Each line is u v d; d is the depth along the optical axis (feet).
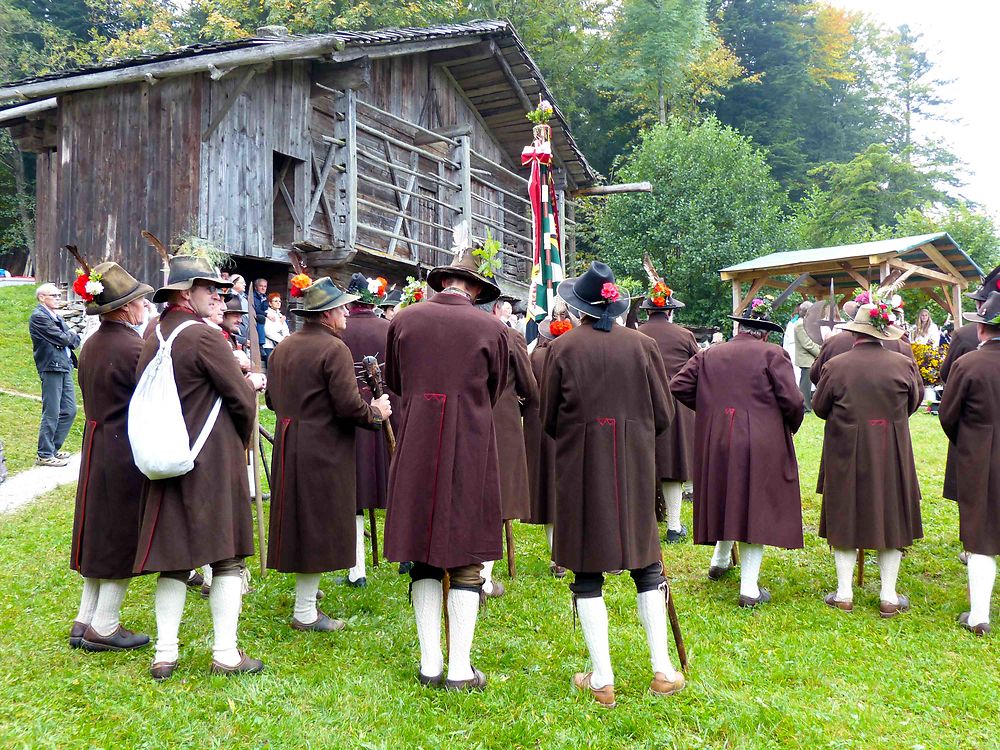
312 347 13.89
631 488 11.98
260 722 10.58
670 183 68.39
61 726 10.30
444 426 11.73
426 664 12.12
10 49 104.68
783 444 16.57
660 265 68.28
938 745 11.04
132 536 12.66
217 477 11.85
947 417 16.56
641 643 14.01
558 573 17.83
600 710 11.49
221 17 82.69
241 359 16.28
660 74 102.27
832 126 137.69
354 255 40.81
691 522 22.33
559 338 12.61
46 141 45.57
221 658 12.07
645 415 12.26
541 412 12.73
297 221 40.98
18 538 18.99
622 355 12.18
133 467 12.69
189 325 12.02
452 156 51.01
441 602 12.21
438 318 12.09
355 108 41.27
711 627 15.17
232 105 37.01
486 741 10.48
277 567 13.82
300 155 40.98
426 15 83.41
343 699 11.41
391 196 47.70
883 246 46.44
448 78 52.29
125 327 13.10
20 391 33.09
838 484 16.63
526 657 13.42
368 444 16.79
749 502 16.24
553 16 102.94
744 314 17.94
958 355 20.47
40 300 25.79
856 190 107.14
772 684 12.82
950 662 14.11
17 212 101.04
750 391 16.76
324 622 14.33
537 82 50.55
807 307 39.11
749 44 132.46
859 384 16.56
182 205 36.78
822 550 20.74
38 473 24.77
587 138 110.52
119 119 38.91
